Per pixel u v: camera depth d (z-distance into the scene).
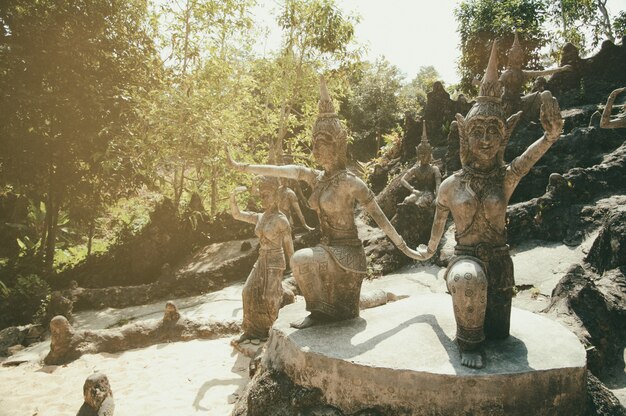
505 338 4.25
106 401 5.21
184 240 13.81
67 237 18.17
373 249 10.80
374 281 9.87
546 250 8.41
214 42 14.40
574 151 10.28
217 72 13.98
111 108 13.61
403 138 14.78
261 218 7.33
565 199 8.86
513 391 3.57
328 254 4.71
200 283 11.70
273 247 7.25
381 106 27.98
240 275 12.13
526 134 11.23
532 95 11.55
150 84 14.46
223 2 14.05
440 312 4.90
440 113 14.43
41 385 6.66
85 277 13.26
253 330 7.37
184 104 12.66
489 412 3.55
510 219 9.12
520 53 11.59
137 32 14.64
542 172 10.12
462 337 3.83
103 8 13.67
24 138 13.11
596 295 5.77
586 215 8.45
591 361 4.85
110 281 13.10
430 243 4.69
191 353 7.49
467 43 19.03
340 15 14.72
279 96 15.98
